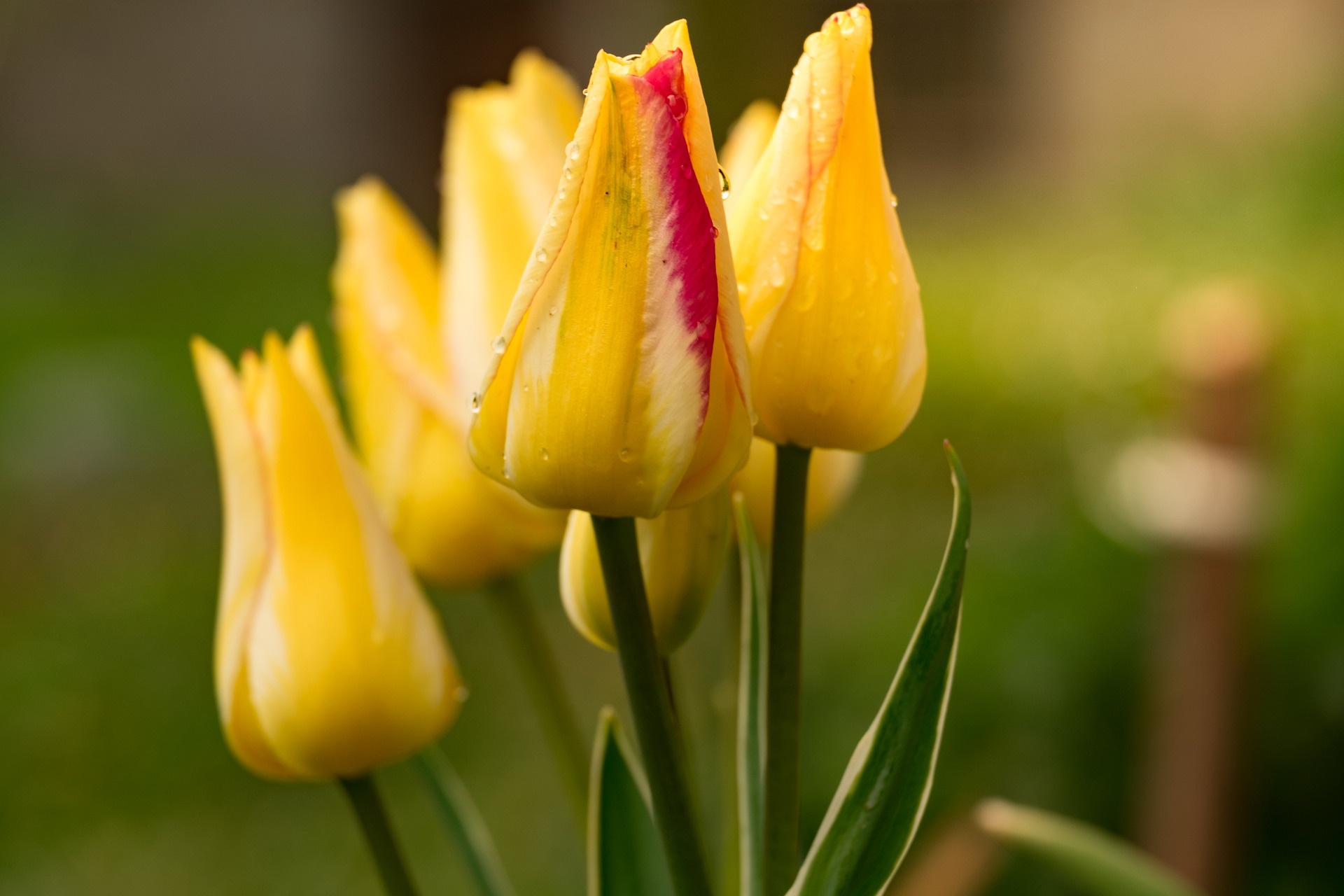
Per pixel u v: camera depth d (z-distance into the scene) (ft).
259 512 1.63
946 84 20.80
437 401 1.80
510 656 6.41
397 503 1.85
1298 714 3.67
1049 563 4.18
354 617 1.63
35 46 17.76
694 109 1.44
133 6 18.03
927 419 8.64
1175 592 3.26
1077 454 7.27
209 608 7.09
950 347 10.03
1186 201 12.46
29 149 17.99
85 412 9.25
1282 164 11.43
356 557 1.63
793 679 1.58
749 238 1.53
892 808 1.55
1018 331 10.03
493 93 1.78
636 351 1.45
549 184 1.75
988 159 20.53
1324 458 3.90
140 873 5.23
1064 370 8.93
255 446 1.63
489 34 14.47
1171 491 3.20
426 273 1.84
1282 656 3.67
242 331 11.50
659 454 1.46
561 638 6.41
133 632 6.91
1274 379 3.19
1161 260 10.93
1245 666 3.21
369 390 1.85
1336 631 3.66
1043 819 1.88
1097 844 1.88
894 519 7.29
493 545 1.86
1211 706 3.21
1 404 9.48
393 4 14.66
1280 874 3.68
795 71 1.52
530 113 1.75
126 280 14.24
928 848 3.59
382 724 1.65
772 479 1.75
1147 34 19.72
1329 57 17.17
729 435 1.49
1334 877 3.66
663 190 1.43
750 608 1.67
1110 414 7.85
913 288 1.54
